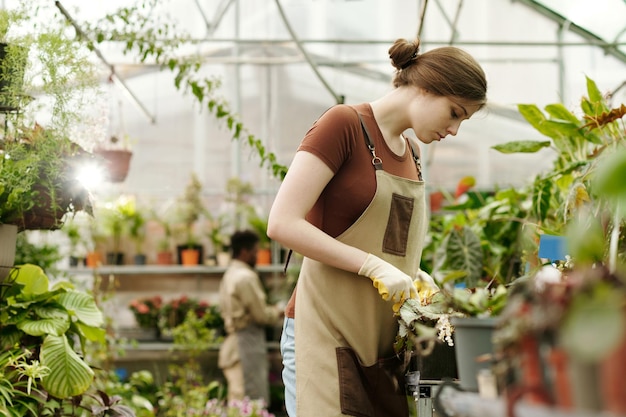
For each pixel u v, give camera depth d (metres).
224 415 5.87
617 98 6.37
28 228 3.10
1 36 3.04
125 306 7.87
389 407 2.11
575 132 3.48
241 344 6.36
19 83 2.98
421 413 1.87
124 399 4.91
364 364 2.09
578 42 6.19
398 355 2.14
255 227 7.38
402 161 2.21
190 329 6.83
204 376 7.49
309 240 2.02
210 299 7.94
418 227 2.20
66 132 3.05
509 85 7.00
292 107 7.63
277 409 7.00
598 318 0.87
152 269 7.43
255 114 7.63
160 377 7.47
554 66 6.96
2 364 2.78
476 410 1.25
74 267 7.35
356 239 2.12
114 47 6.94
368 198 2.11
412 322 1.96
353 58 7.29
